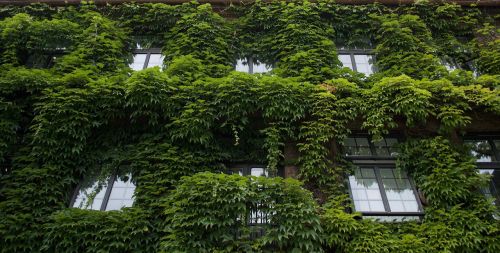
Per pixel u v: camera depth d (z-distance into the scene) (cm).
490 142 1014
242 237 756
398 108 936
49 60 1146
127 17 1266
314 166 900
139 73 960
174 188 855
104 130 966
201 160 906
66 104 916
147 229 780
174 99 954
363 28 1259
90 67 1048
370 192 917
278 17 1252
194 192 767
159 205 819
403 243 762
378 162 968
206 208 761
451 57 1207
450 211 818
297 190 789
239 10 1292
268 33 1242
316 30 1198
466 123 980
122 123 971
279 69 1088
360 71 1175
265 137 970
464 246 773
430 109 955
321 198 867
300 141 952
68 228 767
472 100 956
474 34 1259
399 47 1156
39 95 965
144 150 925
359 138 1012
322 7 1266
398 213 870
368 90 993
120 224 784
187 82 994
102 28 1184
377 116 936
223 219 759
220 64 1104
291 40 1178
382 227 796
